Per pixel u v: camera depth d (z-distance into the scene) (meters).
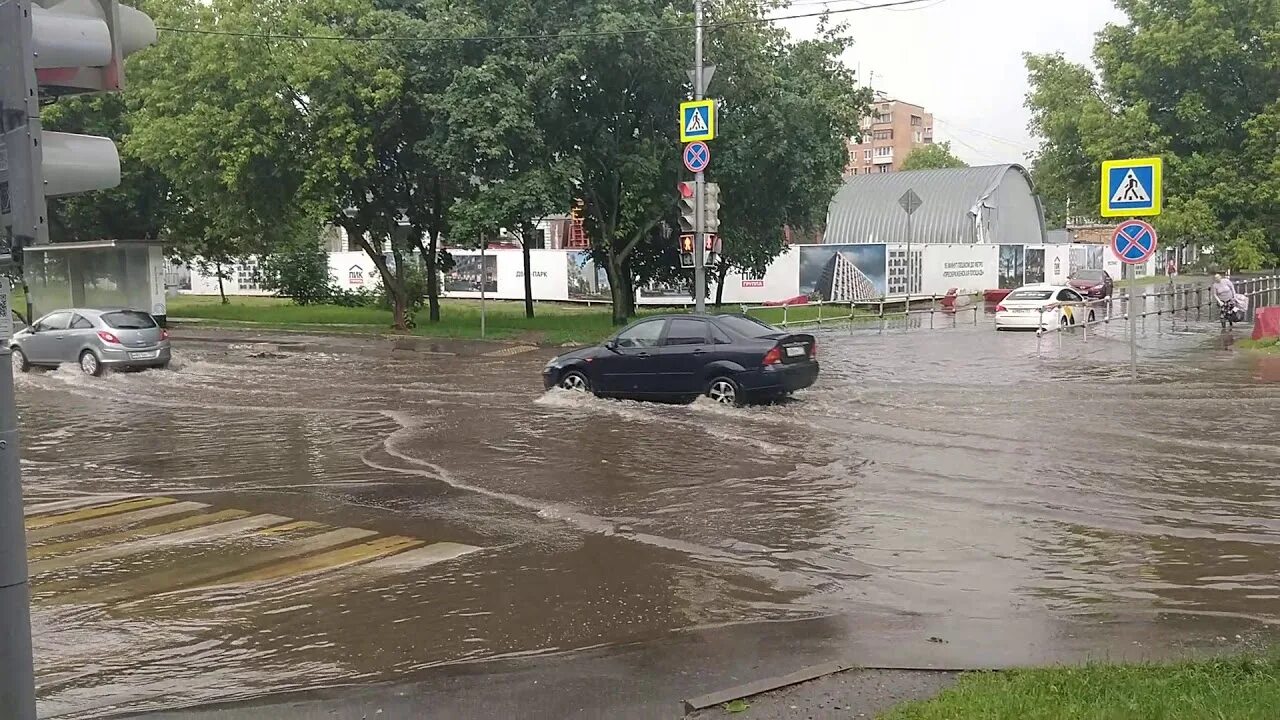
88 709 5.07
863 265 42.78
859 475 10.60
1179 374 18.75
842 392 16.98
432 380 20.52
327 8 29.11
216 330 34.31
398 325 32.84
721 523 8.77
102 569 7.60
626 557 7.79
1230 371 19.09
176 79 30.97
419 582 7.19
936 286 47.50
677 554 7.86
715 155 31.42
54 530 8.82
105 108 37.53
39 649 5.95
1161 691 4.53
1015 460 11.18
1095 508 9.02
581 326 32.72
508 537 8.44
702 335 15.97
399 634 6.12
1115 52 28.62
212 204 32.44
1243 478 10.12
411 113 30.75
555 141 30.83
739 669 5.40
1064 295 31.67
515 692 5.10
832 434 13.09
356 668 5.57
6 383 3.47
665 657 5.62
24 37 3.43
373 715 4.84
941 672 5.20
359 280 53.44
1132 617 6.23
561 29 29.19
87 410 16.81
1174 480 10.08
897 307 43.41
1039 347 25.20
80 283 34.19
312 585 7.14
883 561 7.58
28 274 34.50
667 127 32.28
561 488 10.30
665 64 29.75
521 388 18.94
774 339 15.61
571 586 7.06
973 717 4.26
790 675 5.14
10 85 3.45
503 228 31.73
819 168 32.56
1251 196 26.67
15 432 3.49
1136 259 17.28
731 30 29.61
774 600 6.71
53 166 3.62
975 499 9.45
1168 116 27.88
